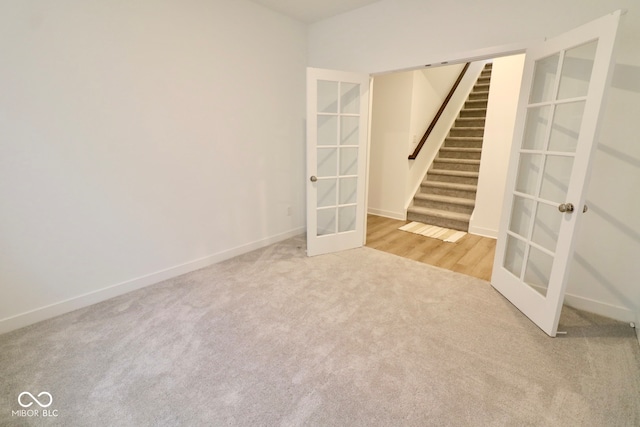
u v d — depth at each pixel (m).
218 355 1.78
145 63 2.34
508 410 1.43
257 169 3.35
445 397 1.50
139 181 2.45
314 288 2.59
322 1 2.97
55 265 2.12
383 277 2.81
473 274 2.89
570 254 1.83
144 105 2.38
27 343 1.87
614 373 1.65
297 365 1.71
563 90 2.14
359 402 1.47
